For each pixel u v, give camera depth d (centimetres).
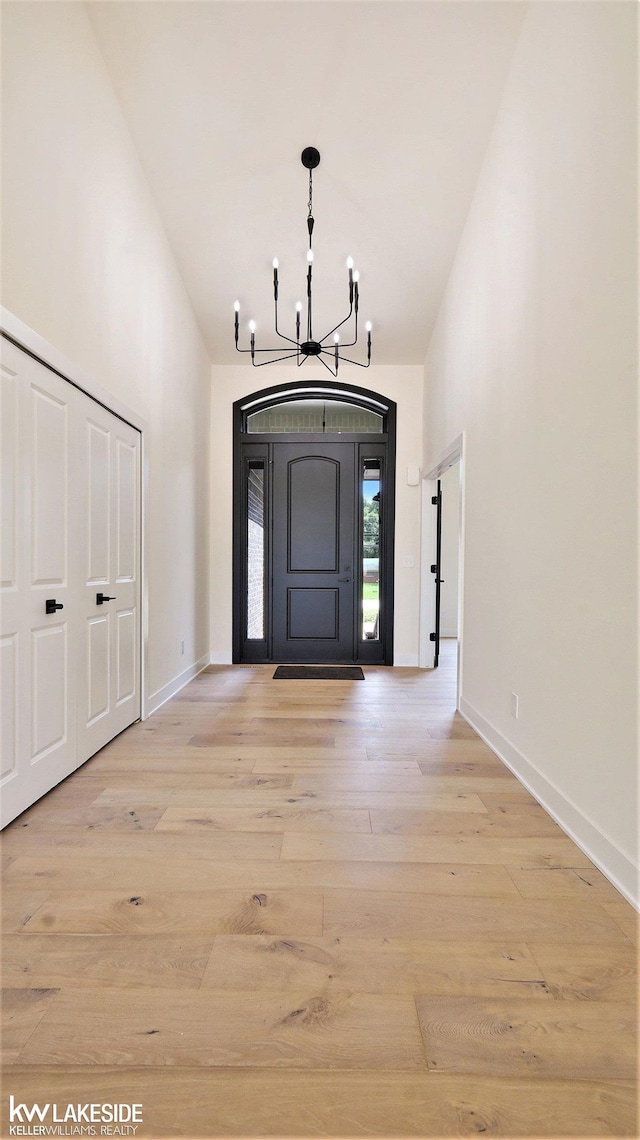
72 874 184
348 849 203
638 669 172
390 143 355
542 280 252
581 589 210
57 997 131
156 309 401
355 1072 113
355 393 591
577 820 208
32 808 235
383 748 318
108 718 321
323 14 292
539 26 263
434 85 321
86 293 288
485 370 343
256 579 604
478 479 356
